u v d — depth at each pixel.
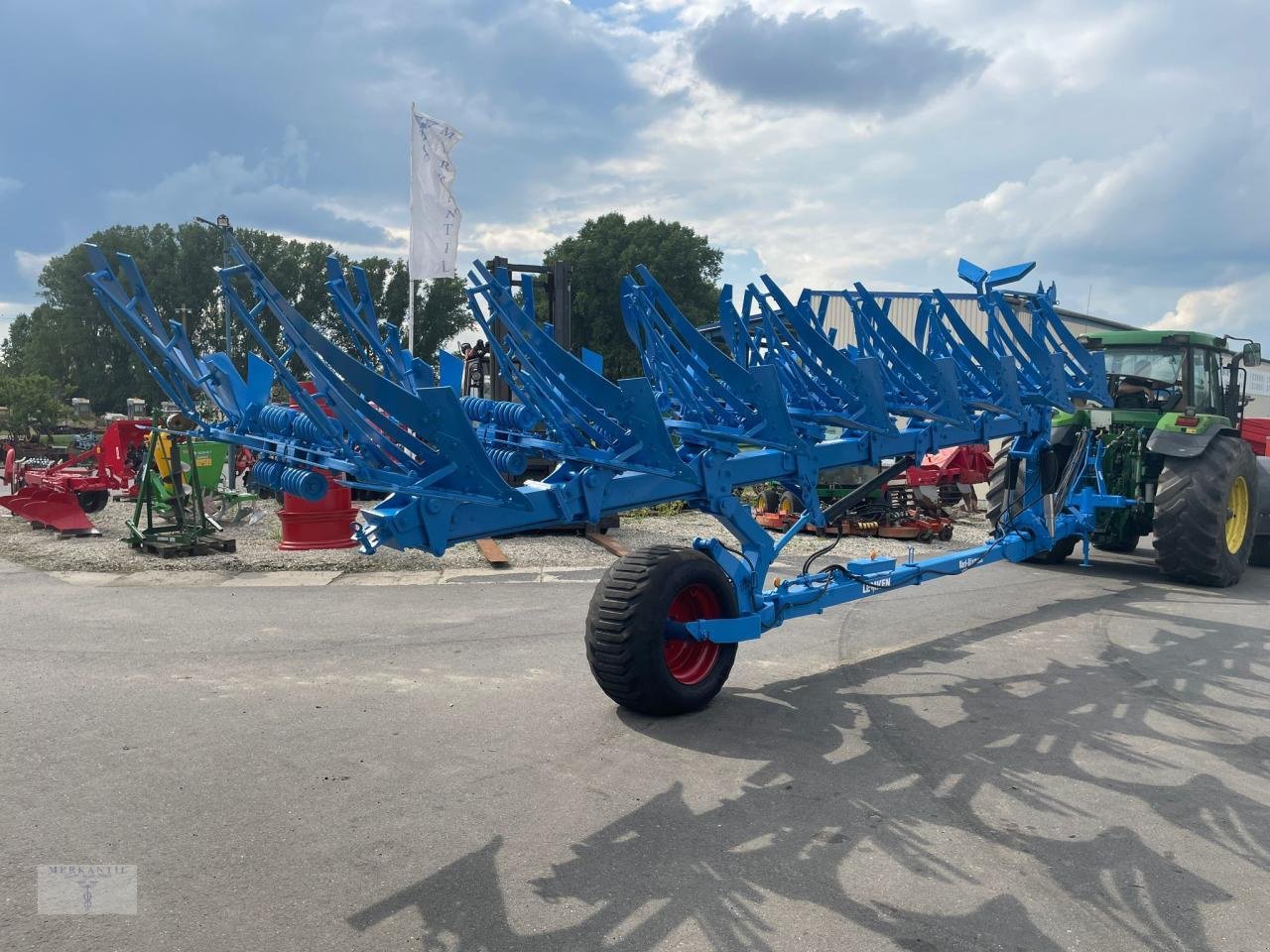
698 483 4.64
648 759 4.15
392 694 5.07
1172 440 8.48
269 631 6.55
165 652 5.96
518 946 2.67
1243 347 10.09
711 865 3.17
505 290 3.83
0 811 3.55
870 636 6.63
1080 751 4.35
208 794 3.72
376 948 2.65
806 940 2.71
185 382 4.03
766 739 4.43
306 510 10.18
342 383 3.26
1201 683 5.50
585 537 11.55
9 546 10.71
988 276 6.46
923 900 2.95
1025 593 8.33
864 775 3.99
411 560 9.68
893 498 12.79
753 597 5.03
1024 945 2.71
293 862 3.16
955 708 4.97
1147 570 9.66
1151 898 2.98
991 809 3.67
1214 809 3.70
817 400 5.27
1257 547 10.14
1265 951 2.69
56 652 5.95
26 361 57.22
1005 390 6.33
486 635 6.46
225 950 2.64
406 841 3.32
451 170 14.58
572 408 4.10
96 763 4.05
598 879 3.06
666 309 4.61
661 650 4.52
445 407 3.45
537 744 4.32
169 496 10.58
